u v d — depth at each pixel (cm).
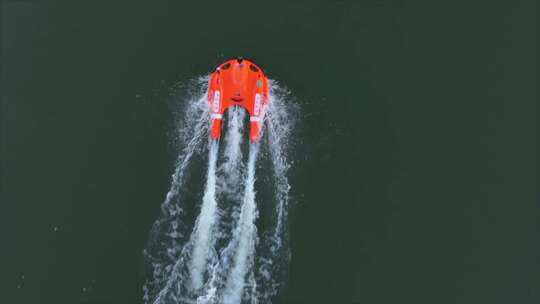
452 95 11150
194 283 8944
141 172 10006
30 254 9238
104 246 9306
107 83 11019
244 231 9394
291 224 9544
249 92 10612
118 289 8944
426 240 9581
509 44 11756
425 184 10131
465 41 11781
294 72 11306
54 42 11450
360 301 8962
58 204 9694
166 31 11688
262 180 9931
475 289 9169
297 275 9112
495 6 12212
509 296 9138
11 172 9962
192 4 12019
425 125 10794
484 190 10125
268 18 11894
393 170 10262
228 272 9050
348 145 10488
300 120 10725
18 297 8869
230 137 10356
